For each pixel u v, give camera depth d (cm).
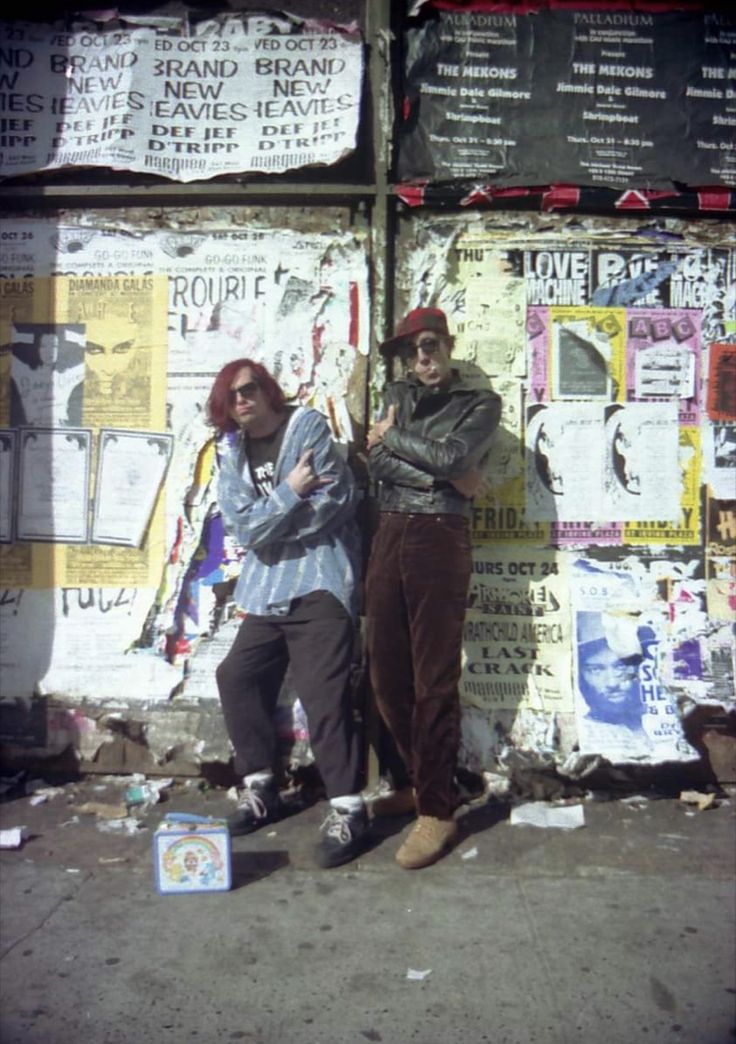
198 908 341
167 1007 287
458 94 425
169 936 323
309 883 357
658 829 398
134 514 438
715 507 430
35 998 292
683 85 427
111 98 431
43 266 438
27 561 439
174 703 436
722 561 430
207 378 435
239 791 429
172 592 436
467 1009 285
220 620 436
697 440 430
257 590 389
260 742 397
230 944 319
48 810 417
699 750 427
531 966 305
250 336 433
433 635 377
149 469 437
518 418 428
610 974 300
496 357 429
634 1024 277
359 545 417
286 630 387
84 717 438
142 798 424
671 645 429
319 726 376
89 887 355
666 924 328
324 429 391
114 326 437
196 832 350
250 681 394
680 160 426
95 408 438
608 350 428
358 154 429
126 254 437
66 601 439
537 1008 285
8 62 434
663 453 429
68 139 434
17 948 317
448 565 378
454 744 381
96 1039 274
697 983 295
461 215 428
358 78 424
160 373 436
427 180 426
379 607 388
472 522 429
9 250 437
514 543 429
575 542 429
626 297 429
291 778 434
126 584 437
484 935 322
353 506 401
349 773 374
